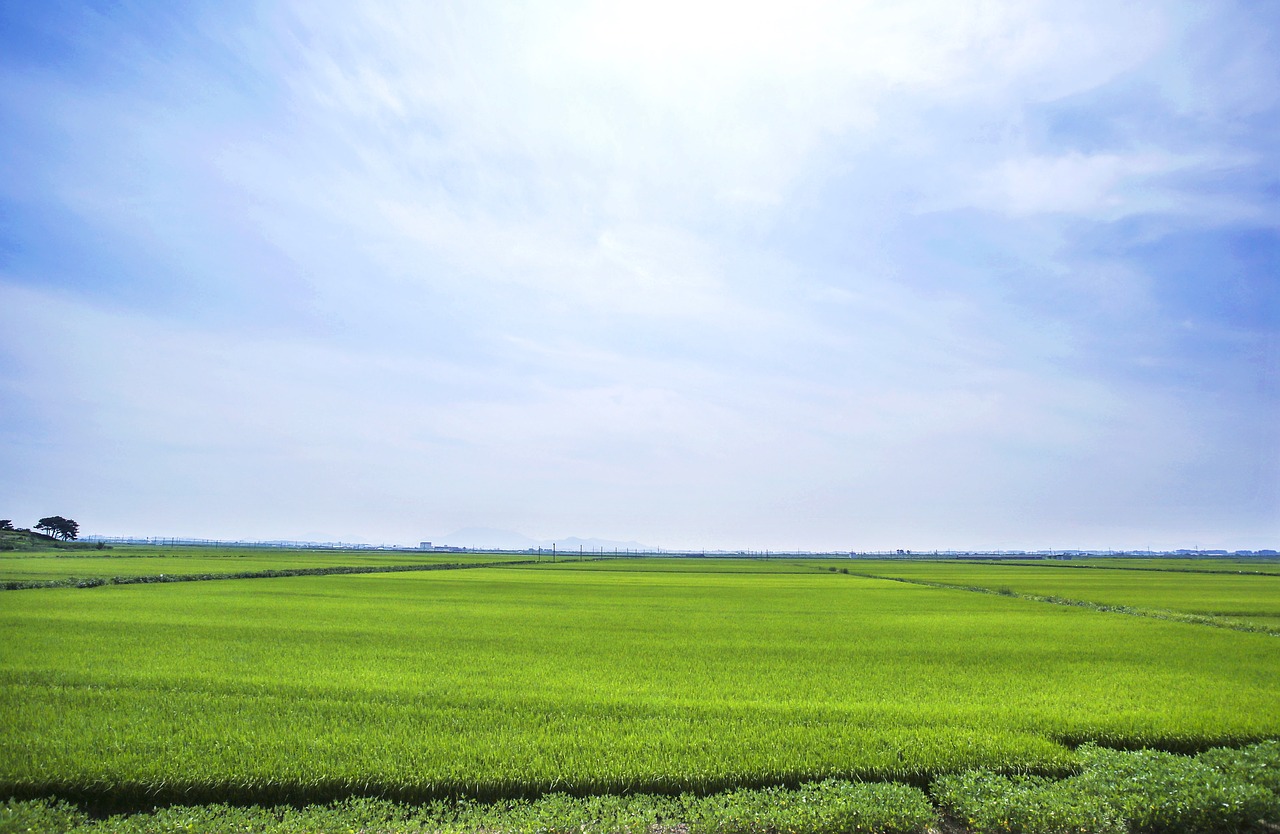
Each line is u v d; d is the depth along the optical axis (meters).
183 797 9.16
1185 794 8.67
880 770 10.03
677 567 104.94
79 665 16.59
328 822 8.15
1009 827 8.34
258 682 14.94
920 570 92.88
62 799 9.07
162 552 101.88
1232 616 32.06
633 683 15.61
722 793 9.22
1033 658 19.36
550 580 59.97
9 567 55.59
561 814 8.38
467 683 15.29
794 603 37.84
